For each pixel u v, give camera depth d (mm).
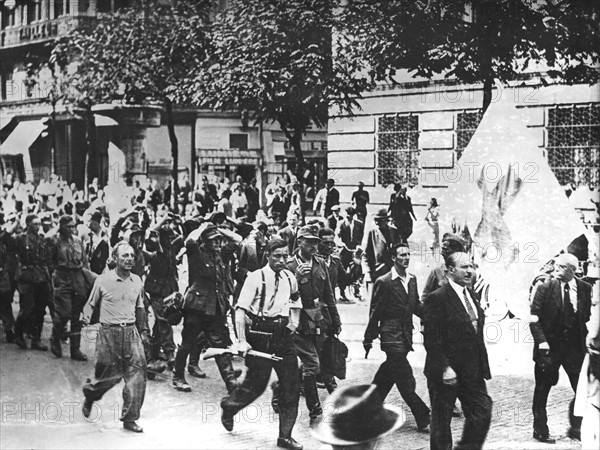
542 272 8992
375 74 10312
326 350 8969
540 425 8750
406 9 10203
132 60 10281
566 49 10344
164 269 9570
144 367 8977
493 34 10289
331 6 10219
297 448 8516
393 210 10172
